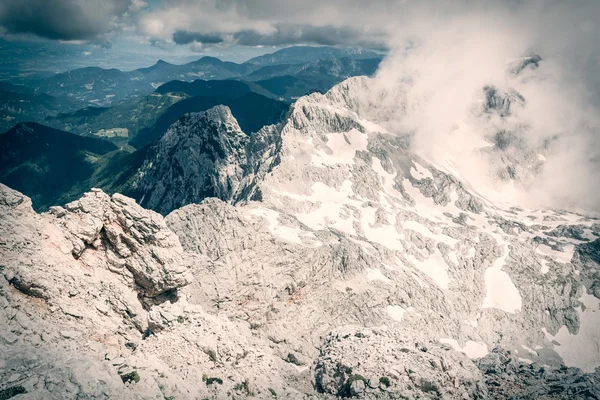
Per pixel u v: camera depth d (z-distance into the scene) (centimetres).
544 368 8594
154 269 6425
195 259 9975
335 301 12038
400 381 5769
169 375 4391
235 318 9281
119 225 6544
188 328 5528
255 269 10719
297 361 8775
